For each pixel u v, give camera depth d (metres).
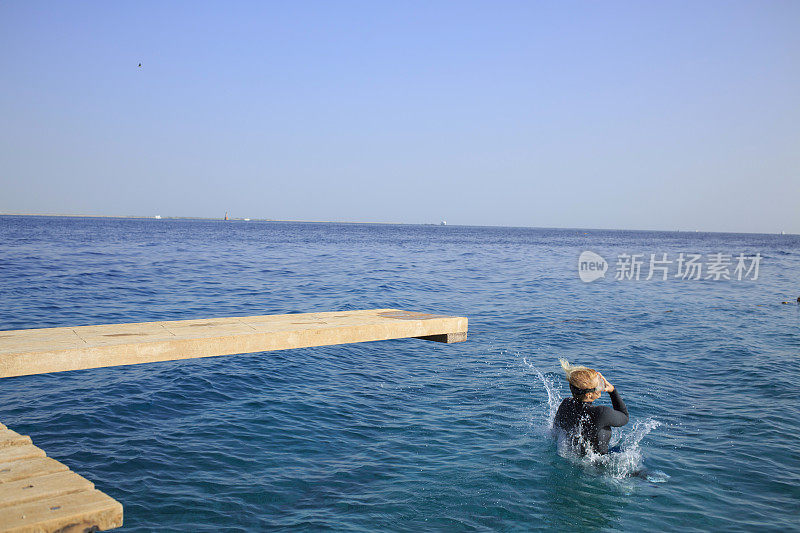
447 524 4.54
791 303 20.27
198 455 5.91
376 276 27.56
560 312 17.16
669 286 27.41
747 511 4.81
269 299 18.19
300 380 8.91
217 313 15.20
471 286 24.50
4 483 2.42
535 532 4.41
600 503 4.92
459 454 5.98
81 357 3.91
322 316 5.80
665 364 10.35
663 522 4.60
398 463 5.75
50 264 27.59
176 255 38.28
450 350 11.48
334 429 6.75
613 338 12.99
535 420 7.08
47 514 2.15
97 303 16.17
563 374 9.53
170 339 4.28
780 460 5.91
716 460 5.89
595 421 5.78
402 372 9.60
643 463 5.77
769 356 11.07
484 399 8.02
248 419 7.05
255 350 4.63
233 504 4.86
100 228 108.62
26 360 3.71
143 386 8.29
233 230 136.12
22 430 6.45
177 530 4.41
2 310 14.41
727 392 8.52
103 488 5.07
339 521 4.57
